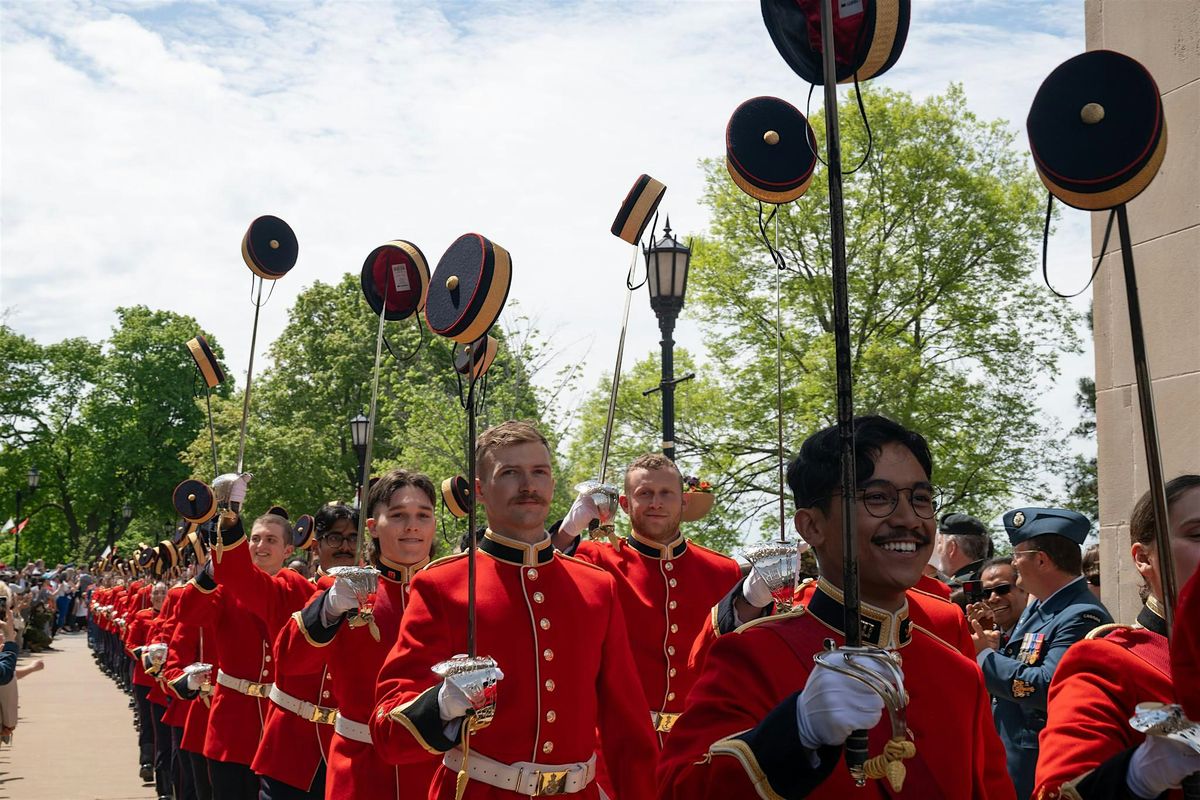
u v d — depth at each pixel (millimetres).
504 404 25688
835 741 2527
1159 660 3205
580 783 4543
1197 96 7242
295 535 9953
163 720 10984
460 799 4172
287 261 6871
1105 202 2961
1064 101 3002
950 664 3168
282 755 6781
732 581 6801
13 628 12672
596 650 4648
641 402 26172
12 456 74375
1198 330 7191
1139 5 7617
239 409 50094
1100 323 7887
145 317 74000
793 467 3162
